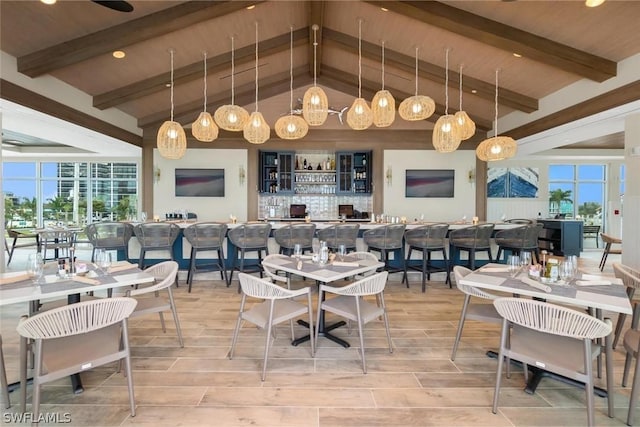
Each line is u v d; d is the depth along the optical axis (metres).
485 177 7.25
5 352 2.69
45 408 1.98
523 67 4.76
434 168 7.27
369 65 5.88
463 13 3.89
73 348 1.90
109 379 2.29
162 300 2.76
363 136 7.24
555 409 2.01
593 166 9.75
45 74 4.19
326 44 5.62
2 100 3.78
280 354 2.68
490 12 3.80
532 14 3.67
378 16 4.51
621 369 2.46
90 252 8.30
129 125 6.48
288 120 5.22
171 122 4.93
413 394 2.15
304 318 3.47
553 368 1.77
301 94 7.10
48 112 4.39
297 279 4.96
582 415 1.96
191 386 2.22
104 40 3.86
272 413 1.95
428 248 4.61
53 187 9.87
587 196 9.77
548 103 5.29
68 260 2.70
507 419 1.92
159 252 5.07
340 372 2.41
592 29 3.62
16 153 8.78
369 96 7.00
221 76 5.91
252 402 2.05
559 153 8.78
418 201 7.28
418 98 4.56
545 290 2.06
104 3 2.43
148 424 1.85
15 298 1.83
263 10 4.44
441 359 2.61
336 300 2.79
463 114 5.05
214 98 6.60
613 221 8.09
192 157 7.17
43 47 3.85
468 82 5.42
